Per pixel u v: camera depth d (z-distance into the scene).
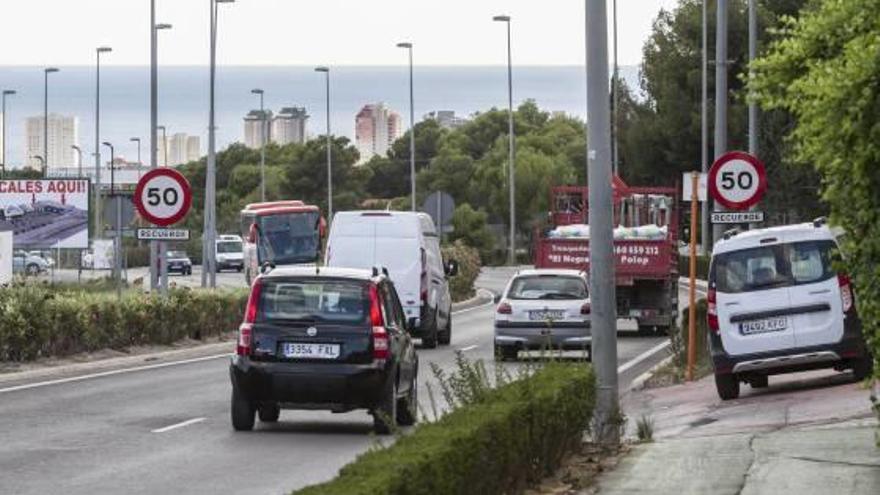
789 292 43.88
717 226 66.94
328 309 38.56
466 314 110.44
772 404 41.31
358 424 41.06
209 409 44.03
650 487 27.39
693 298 51.72
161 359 65.25
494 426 23.61
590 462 30.52
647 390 50.09
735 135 148.25
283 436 38.00
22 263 162.25
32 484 29.59
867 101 20.38
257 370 38.19
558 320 63.81
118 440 36.72
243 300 80.94
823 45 21.72
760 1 151.62
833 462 29.39
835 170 21.55
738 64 151.25
